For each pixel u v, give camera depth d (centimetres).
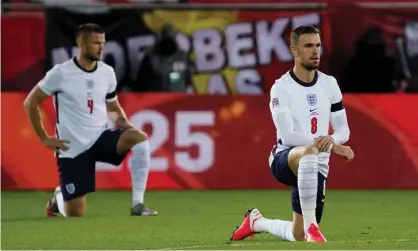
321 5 5719
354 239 2964
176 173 4888
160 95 4866
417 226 3403
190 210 4000
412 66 5806
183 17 5756
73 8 5709
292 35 2736
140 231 3269
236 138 4912
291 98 2722
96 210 4012
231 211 3969
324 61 5728
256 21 5731
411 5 5756
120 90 5772
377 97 4903
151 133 4862
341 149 2655
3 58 5659
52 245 2905
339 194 4684
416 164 4906
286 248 2380
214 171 4906
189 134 4891
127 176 4878
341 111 2788
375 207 4106
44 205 4234
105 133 3734
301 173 2606
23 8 5678
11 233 3231
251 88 5750
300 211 2736
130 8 5747
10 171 4853
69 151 3716
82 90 3681
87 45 3641
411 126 4900
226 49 5753
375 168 4906
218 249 2453
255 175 4919
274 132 4919
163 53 5775
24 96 4853
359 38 5753
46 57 5688
